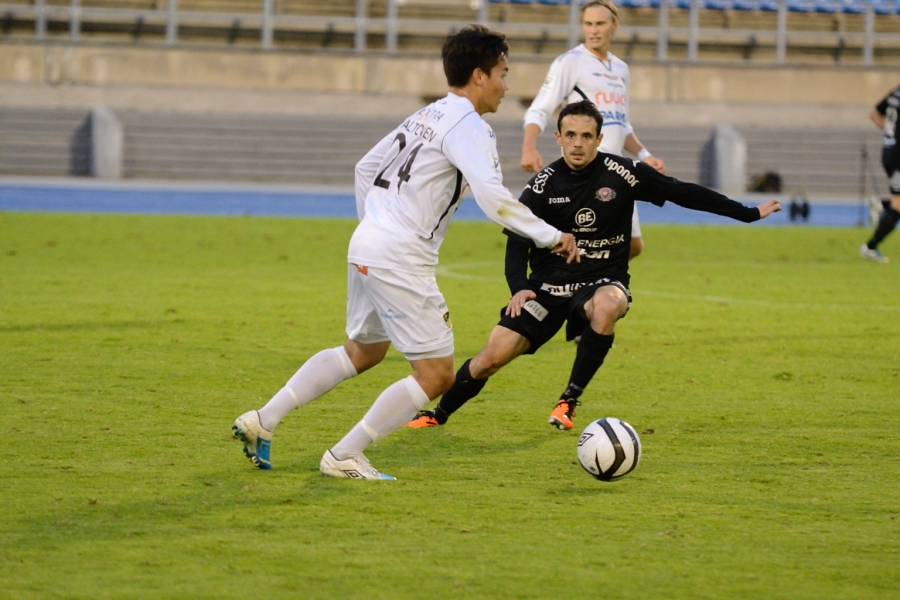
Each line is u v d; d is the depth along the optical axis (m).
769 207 19.17
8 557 12.28
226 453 17.44
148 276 42.84
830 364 27.22
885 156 52.66
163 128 110.00
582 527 13.87
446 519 14.10
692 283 44.88
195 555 12.48
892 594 11.63
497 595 11.41
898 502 15.23
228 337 29.38
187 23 121.12
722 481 16.34
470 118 15.27
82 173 108.56
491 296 39.59
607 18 27.66
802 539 13.49
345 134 112.38
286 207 86.75
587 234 19.69
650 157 28.48
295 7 123.25
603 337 19.02
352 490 15.41
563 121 19.20
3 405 20.59
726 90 118.31
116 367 24.83
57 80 112.88
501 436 19.31
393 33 119.31
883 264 53.69
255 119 112.31
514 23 124.38
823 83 118.75
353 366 16.56
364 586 11.60
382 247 15.34
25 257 48.16
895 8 125.94
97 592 11.28
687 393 23.47
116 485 15.37
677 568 12.34
